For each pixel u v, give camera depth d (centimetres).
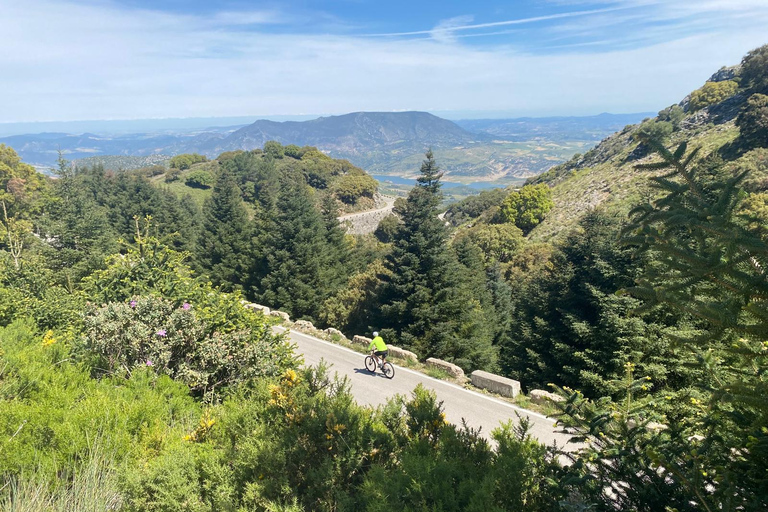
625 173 6550
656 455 270
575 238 1591
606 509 285
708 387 317
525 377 1605
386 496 335
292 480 413
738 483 255
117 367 718
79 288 1844
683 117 7231
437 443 473
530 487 338
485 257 5178
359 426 492
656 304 256
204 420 539
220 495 386
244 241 4056
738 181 234
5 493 396
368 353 1616
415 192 2422
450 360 2156
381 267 2816
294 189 3681
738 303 222
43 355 706
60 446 462
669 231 248
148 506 388
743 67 6694
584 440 348
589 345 1371
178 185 10819
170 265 1113
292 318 3316
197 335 786
